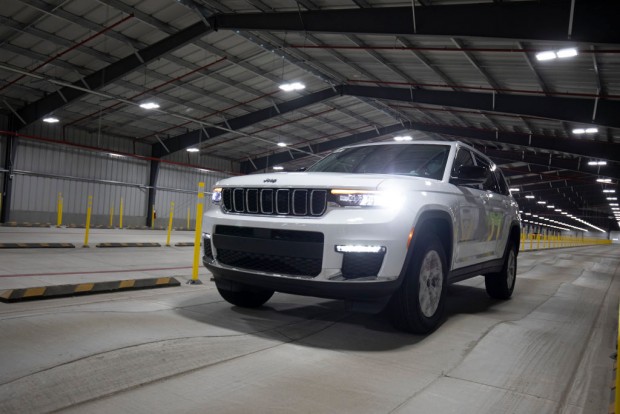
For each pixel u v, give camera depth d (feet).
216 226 12.69
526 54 43.55
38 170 82.07
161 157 101.45
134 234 62.64
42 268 22.33
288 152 115.55
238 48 58.03
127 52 57.72
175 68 62.59
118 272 22.56
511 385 8.93
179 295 16.24
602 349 12.16
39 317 11.44
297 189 11.26
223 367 8.94
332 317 13.92
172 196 108.06
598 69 43.52
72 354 8.88
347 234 10.42
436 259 12.57
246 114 84.17
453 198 13.35
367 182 10.96
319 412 7.15
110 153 90.38
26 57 56.75
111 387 7.57
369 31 40.52
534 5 32.78
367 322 13.44
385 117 90.22
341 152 17.35
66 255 28.76
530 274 33.86
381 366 9.61
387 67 57.72
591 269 44.16
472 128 85.46
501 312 16.75
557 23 31.81
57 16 47.11
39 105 72.33
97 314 12.16
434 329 12.74
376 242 10.37
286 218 11.23
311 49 57.52
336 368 9.31
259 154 118.32
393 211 10.65
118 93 69.82
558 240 144.66
